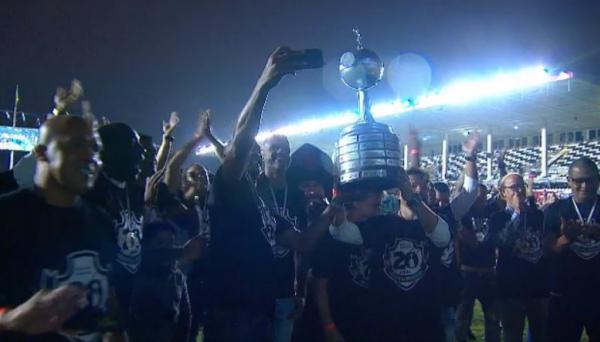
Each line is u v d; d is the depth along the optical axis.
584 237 4.64
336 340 3.34
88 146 2.58
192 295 4.60
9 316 2.17
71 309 2.23
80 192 2.59
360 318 3.29
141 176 4.32
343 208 3.36
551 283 4.99
